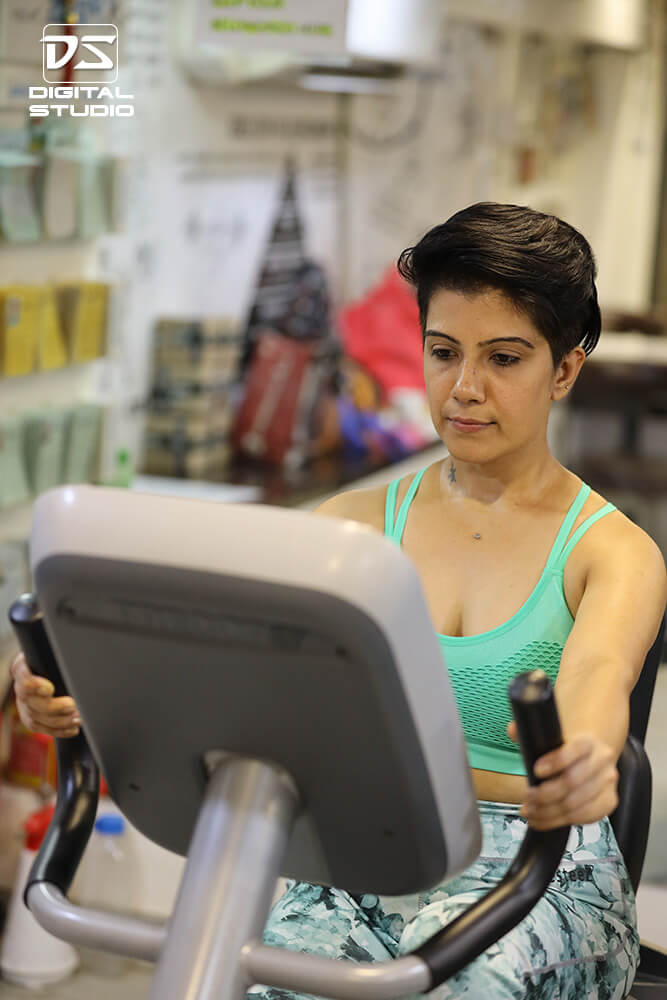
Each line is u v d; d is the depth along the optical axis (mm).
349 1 3113
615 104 7023
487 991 1161
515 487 1391
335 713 917
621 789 1481
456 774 966
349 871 1073
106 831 2760
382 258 5281
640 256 7469
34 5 2762
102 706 1036
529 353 1274
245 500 3420
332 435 4102
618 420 5914
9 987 2686
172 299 3842
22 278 2904
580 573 1328
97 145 3146
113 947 1052
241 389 4262
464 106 5793
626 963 1318
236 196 4164
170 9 3654
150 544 896
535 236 1260
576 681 1159
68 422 2982
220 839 996
